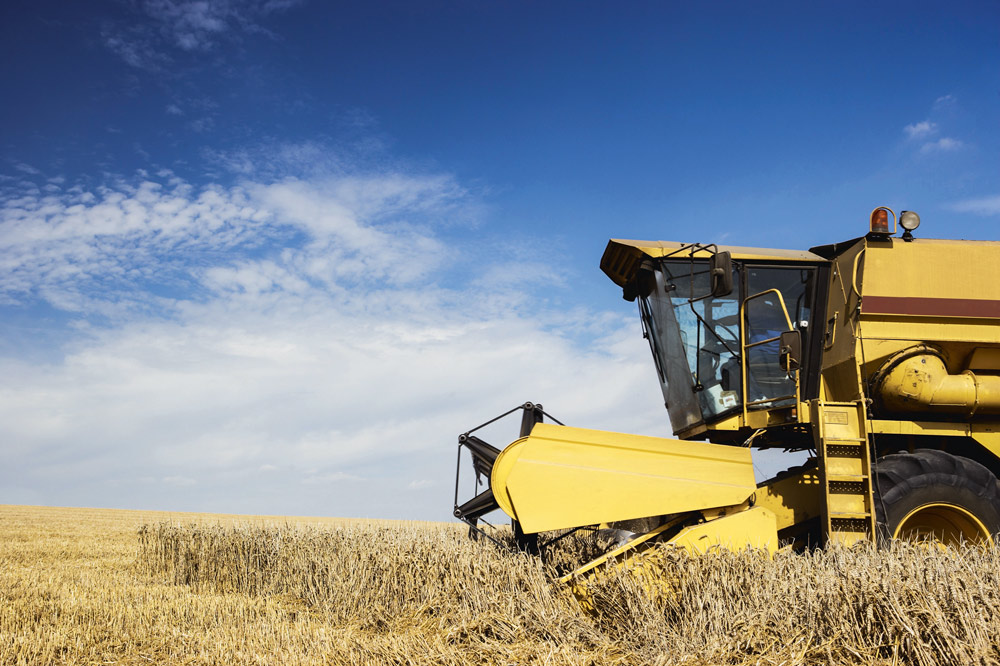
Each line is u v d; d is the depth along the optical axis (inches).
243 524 425.7
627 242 316.2
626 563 241.3
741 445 309.6
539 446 260.8
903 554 225.6
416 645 216.1
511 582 247.3
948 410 294.2
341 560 311.6
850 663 180.4
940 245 300.5
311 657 211.6
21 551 553.3
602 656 200.4
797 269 309.7
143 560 476.7
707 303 304.5
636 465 262.4
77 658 222.4
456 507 295.3
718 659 187.8
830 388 303.0
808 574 209.9
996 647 171.2
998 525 271.9
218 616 281.7
